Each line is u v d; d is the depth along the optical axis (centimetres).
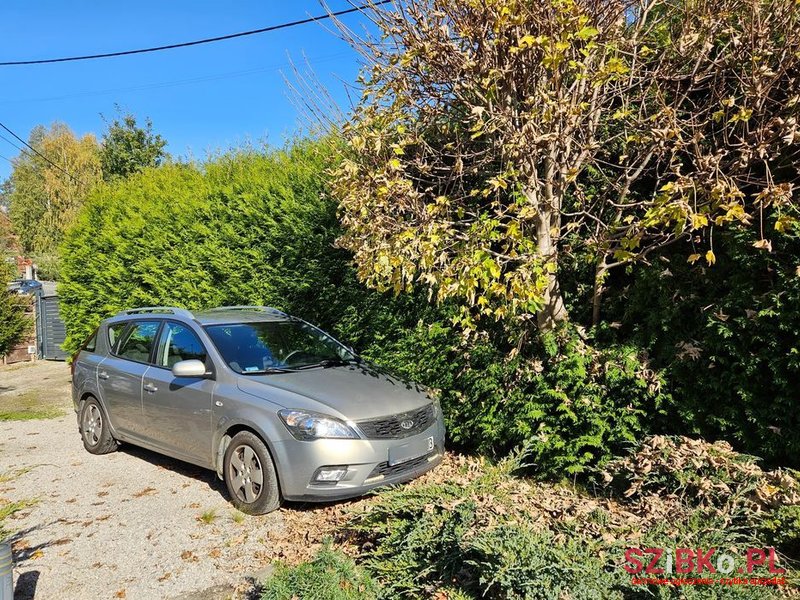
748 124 425
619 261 435
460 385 548
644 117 486
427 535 336
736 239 401
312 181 680
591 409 458
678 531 329
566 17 422
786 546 325
